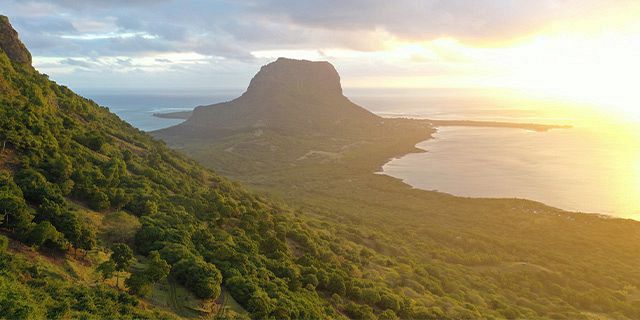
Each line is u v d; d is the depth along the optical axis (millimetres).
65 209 64750
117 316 46062
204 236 79125
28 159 74875
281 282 73188
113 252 58812
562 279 124938
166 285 60156
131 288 54219
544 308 104875
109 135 128375
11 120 78750
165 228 75062
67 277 52562
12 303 39688
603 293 117562
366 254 121250
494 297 108000
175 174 122125
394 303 83750
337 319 70562
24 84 104812
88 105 149625
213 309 59094
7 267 46781
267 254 87500
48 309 42688
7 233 55125
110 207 79750
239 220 101875
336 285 82438
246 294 63781
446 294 104750
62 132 96875
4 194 57312
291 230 109250
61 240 57156
